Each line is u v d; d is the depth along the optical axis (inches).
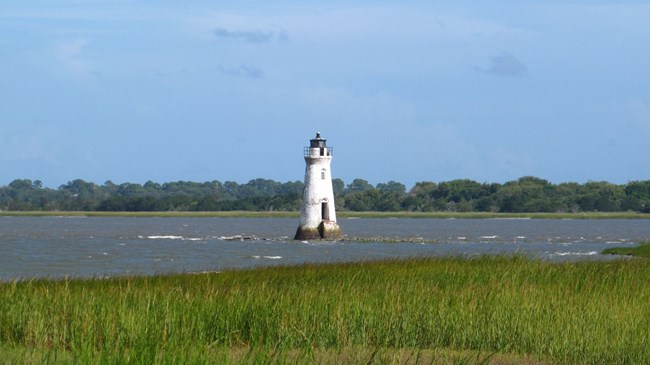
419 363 2257.6
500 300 2684.5
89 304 2486.5
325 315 2491.4
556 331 2439.7
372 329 2481.5
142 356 1843.0
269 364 1962.4
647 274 3580.2
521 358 2393.0
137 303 2517.2
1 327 2367.1
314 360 2121.1
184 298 2613.2
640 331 2417.6
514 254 4284.0
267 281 3309.5
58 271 5836.6
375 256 7362.2
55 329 2292.1
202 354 1882.4
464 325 2504.9
